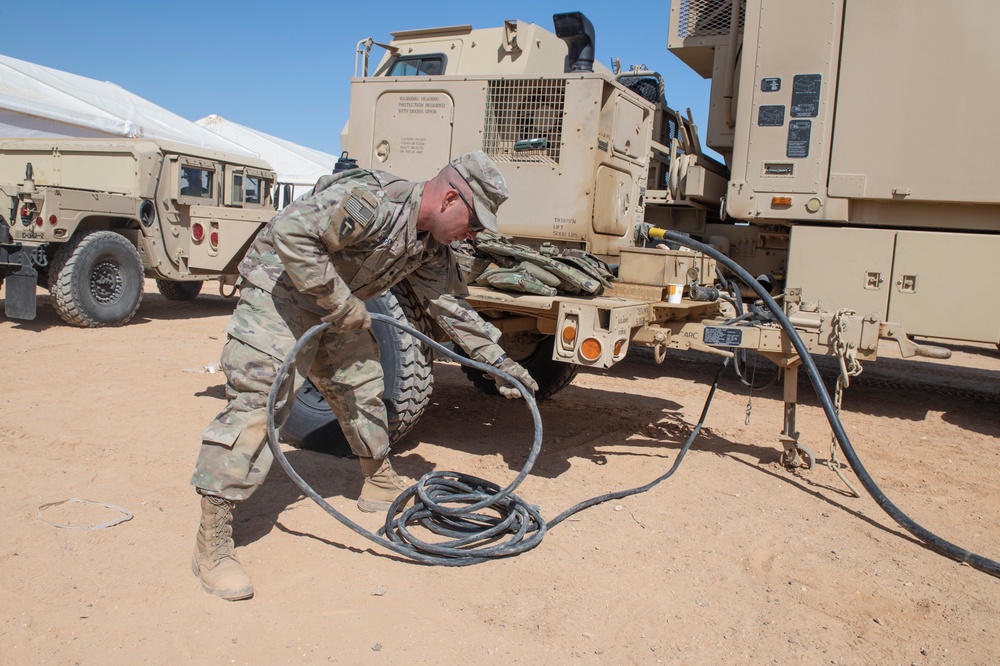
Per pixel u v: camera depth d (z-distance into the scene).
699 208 7.50
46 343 7.25
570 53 6.54
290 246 2.49
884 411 6.56
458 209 2.74
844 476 4.11
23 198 7.86
